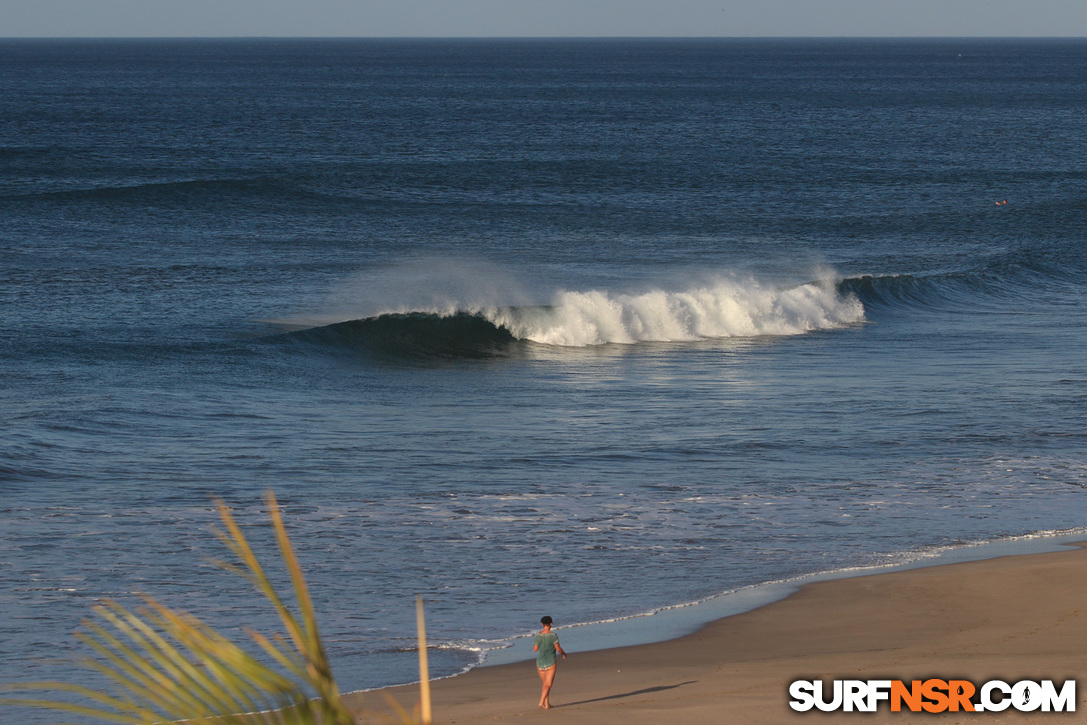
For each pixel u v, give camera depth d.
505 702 32.22
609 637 39.62
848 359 105.44
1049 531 54.19
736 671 35.31
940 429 76.31
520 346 110.88
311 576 45.91
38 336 96.06
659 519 55.53
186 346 96.12
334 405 82.31
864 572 47.53
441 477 62.59
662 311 117.50
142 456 64.88
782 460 68.06
